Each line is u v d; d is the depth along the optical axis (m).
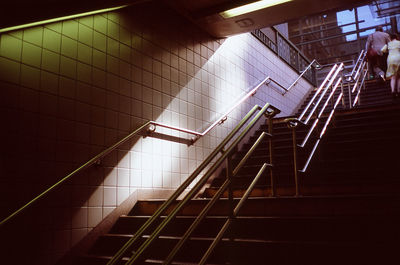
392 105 5.90
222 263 2.83
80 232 3.56
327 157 4.80
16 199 3.06
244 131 2.94
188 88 5.32
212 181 5.33
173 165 4.83
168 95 4.92
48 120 3.40
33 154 3.23
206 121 5.60
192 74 5.45
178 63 5.20
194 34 5.63
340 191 3.80
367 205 2.95
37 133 3.29
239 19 5.39
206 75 5.78
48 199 3.32
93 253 3.62
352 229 2.68
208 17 5.28
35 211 3.20
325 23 17.48
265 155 5.60
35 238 3.18
